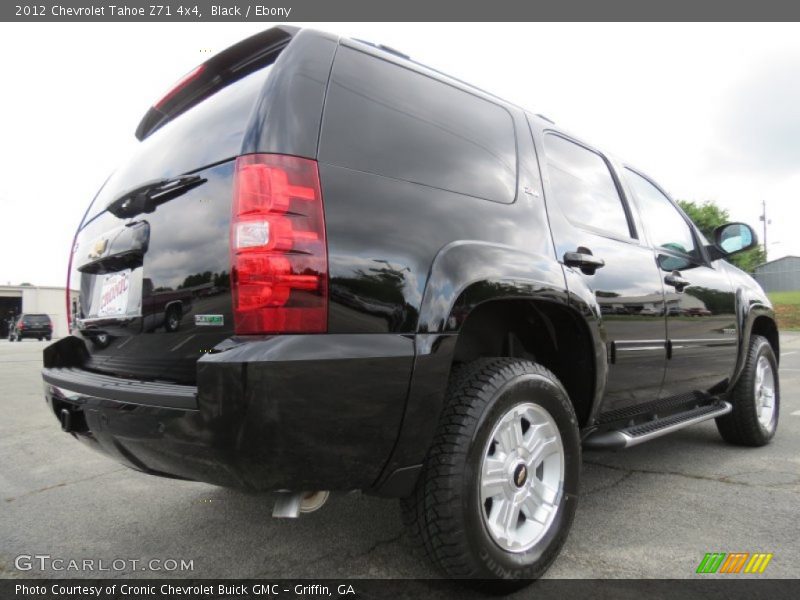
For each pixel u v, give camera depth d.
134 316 2.03
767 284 43.97
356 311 1.63
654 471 3.41
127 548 2.44
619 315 2.63
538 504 2.13
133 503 3.02
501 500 1.98
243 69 2.04
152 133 2.40
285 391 1.48
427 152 2.00
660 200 3.63
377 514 2.77
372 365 1.61
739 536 2.41
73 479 3.46
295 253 1.56
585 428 2.48
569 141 2.88
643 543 2.35
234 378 1.46
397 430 1.67
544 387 2.10
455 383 1.96
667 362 3.03
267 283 1.54
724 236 4.02
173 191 1.91
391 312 1.69
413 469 1.75
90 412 1.90
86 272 2.54
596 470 3.45
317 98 1.76
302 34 1.87
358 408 1.60
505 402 1.95
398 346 1.68
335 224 1.64
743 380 3.86
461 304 1.84
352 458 1.62
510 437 2.02
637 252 2.94
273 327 1.53
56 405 2.21
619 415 2.82
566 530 2.14
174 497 3.10
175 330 1.84
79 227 2.81
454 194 2.02
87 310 2.47
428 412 1.73
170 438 1.60
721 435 4.09
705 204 42.53
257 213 1.57
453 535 1.78
